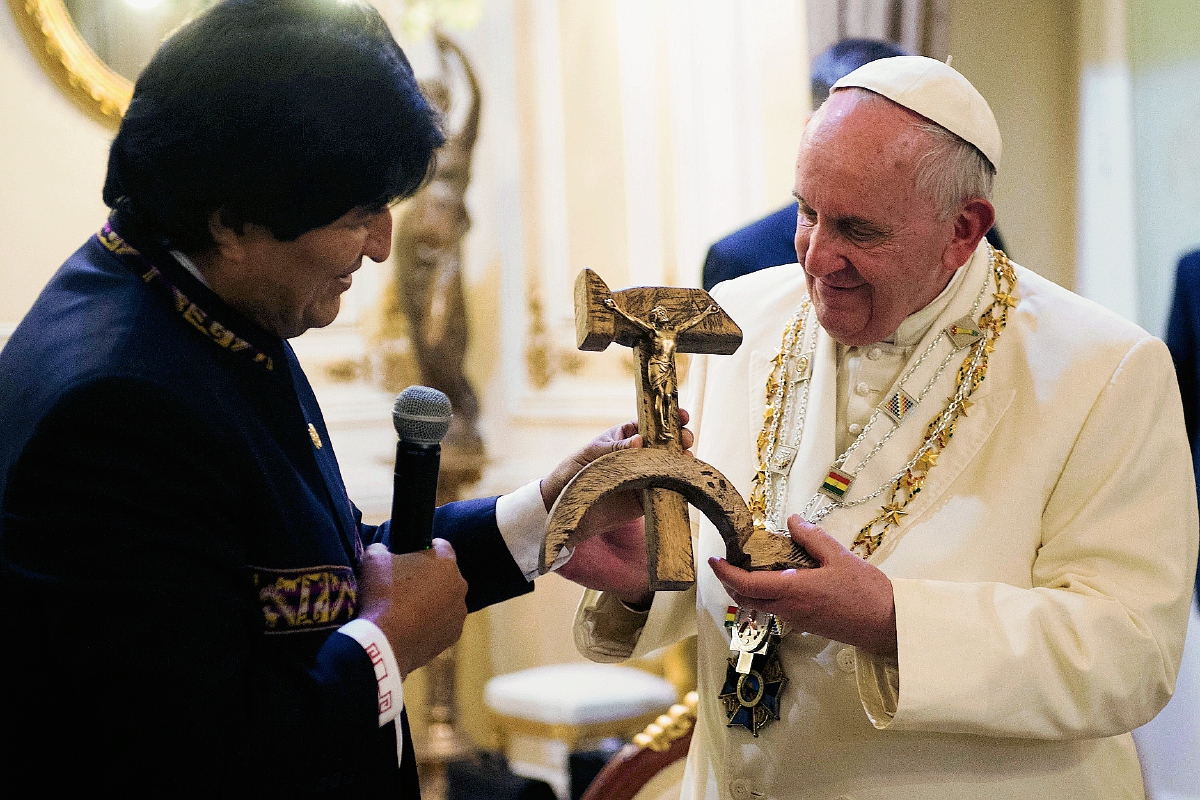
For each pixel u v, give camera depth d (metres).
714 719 1.78
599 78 5.03
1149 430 1.62
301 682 1.26
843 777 1.63
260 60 1.23
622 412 4.95
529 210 4.98
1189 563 1.62
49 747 1.20
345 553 1.43
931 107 1.55
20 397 1.23
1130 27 4.75
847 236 1.57
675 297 1.48
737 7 5.02
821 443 1.76
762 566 1.48
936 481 1.67
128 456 1.18
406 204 4.79
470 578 1.72
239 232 1.29
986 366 1.71
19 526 1.15
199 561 1.20
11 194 4.00
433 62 4.77
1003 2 5.00
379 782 1.30
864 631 1.50
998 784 1.59
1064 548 1.62
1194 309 3.62
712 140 5.04
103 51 4.09
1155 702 1.56
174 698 1.14
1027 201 5.08
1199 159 4.53
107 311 1.28
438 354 4.86
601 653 1.89
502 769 4.59
